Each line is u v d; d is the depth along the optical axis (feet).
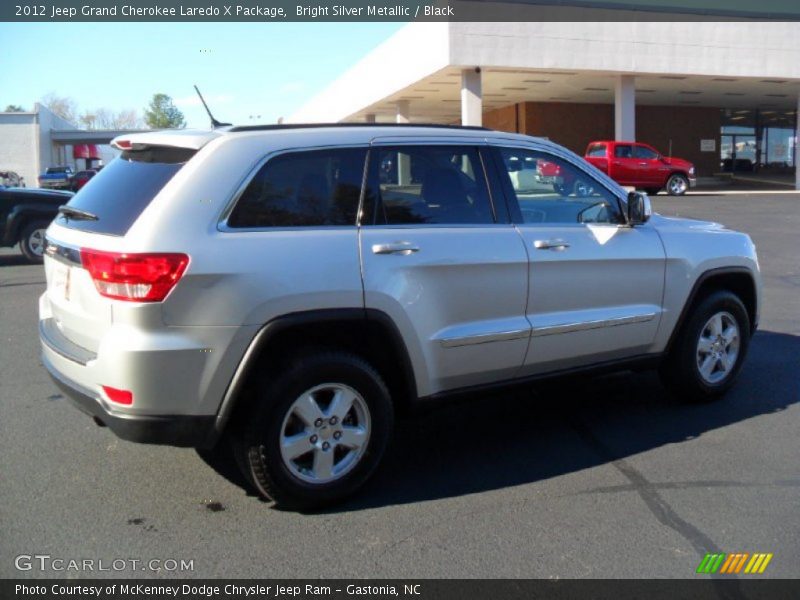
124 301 11.55
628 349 16.83
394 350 13.47
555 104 115.03
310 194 13.09
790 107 124.57
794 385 19.98
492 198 15.03
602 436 16.60
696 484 14.07
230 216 12.30
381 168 13.80
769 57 88.22
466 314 14.21
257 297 12.05
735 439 16.28
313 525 12.60
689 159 124.26
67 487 13.94
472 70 79.41
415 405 14.03
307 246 12.62
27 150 192.24
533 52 79.20
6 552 11.66
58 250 13.28
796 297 31.68
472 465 15.10
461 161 14.85
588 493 13.75
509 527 12.50
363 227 13.38
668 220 18.52
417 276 13.53
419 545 11.94
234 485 14.07
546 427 17.20
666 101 115.14
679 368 17.99
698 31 84.89
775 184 113.60
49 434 16.55
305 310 12.47
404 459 15.46
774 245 46.09
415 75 86.94
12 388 19.84
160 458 15.26
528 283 14.88
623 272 16.31
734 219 59.77
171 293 11.55
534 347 15.10
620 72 83.66
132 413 11.71
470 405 18.83
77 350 12.64
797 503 13.29
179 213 11.94
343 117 128.98
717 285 18.98
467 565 11.34
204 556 11.61
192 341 11.71
